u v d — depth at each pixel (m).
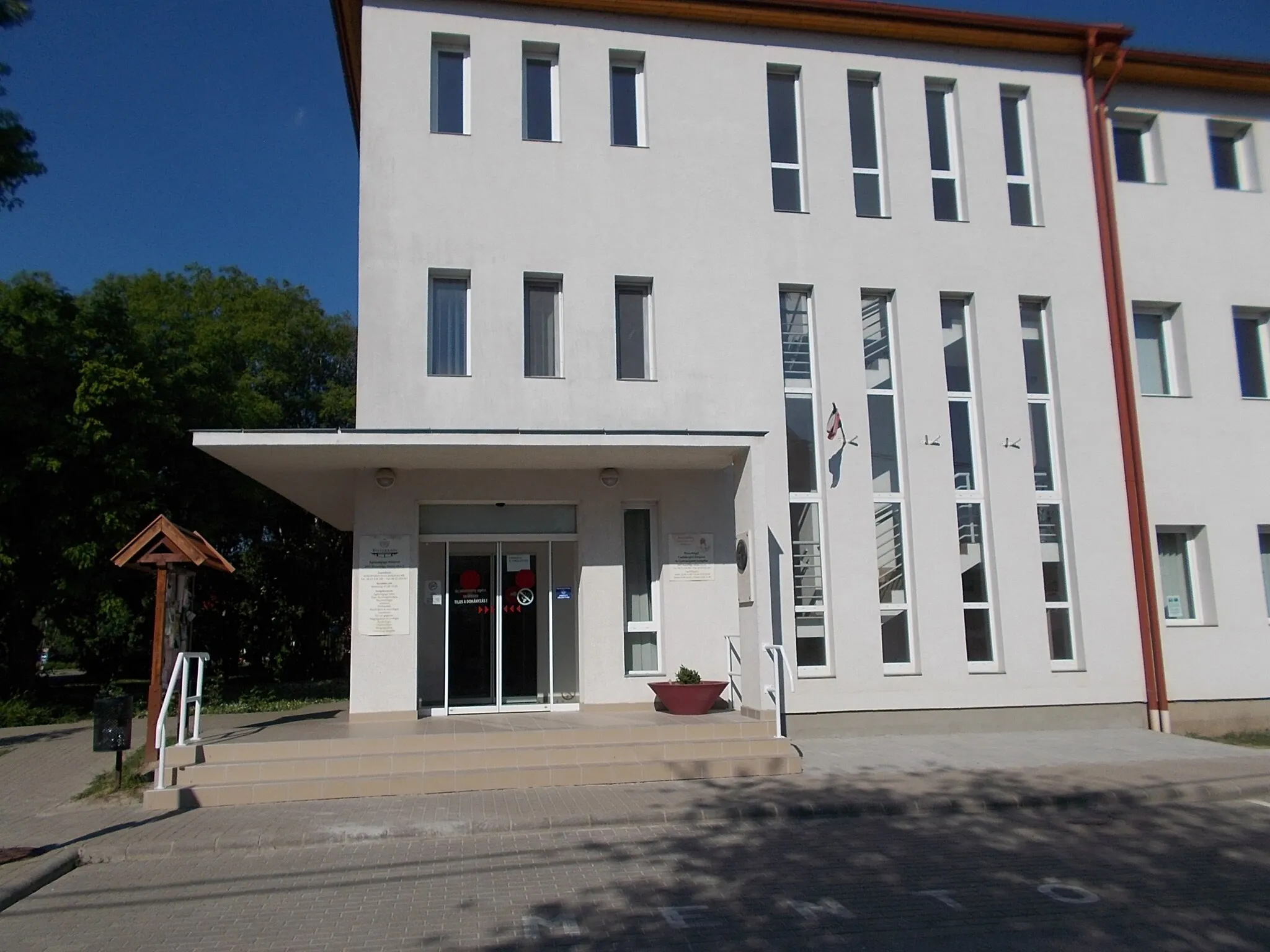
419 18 13.92
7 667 21.56
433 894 6.85
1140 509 14.81
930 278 14.90
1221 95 16.75
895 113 15.20
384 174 13.44
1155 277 15.84
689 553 13.41
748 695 12.30
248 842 8.23
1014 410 14.84
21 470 18.47
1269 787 10.34
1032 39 15.59
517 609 13.48
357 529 12.53
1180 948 5.68
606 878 7.20
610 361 13.68
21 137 15.23
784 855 7.84
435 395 13.09
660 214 14.19
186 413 21.50
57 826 8.91
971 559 14.55
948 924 6.11
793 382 14.45
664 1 14.38
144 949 5.84
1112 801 9.88
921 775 10.82
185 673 10.41
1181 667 14.77
